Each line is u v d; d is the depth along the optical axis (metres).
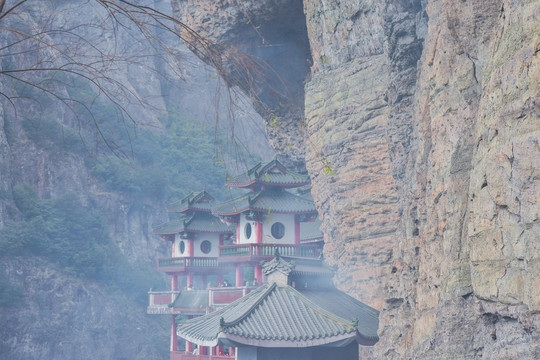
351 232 31.41
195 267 50.53
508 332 12.22
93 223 93.50
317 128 35.00
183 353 47.69
